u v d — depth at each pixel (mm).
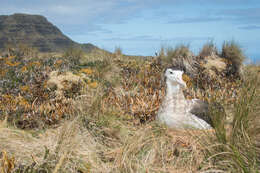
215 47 10031
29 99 6418
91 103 5105
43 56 11992
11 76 8016
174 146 3918
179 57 9500
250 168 2955
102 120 4785
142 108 5656
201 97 7293
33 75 7801
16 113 5465
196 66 9297
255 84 4234
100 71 8453
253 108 3922
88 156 3631
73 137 3650
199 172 3148
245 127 3686
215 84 8367
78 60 10617
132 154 3566
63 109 5566
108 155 3785
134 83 7984
